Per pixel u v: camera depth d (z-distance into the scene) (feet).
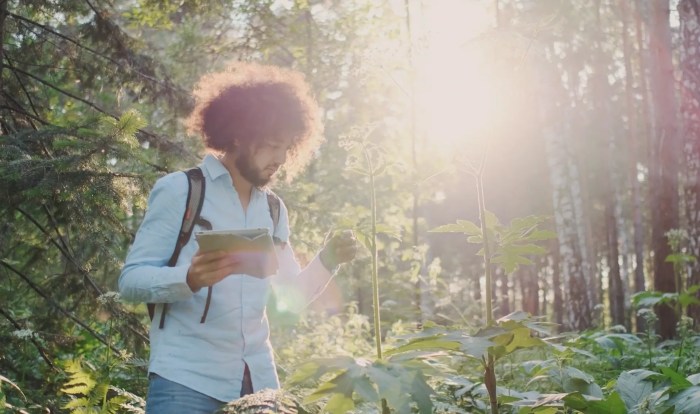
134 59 24.40
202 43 47.85
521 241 9.16
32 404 16.58
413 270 22.63
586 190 86.79
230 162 10.23
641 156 95.04
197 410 9.41
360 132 8.90
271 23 47.24
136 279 9.26
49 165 16.80
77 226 19.27
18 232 20.86
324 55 46.21
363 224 8.78
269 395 8.53
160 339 9.66
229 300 9.74
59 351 21.58
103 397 12.75
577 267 56.80
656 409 10.91
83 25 24.18
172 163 22.81
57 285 20.66
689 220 34.50
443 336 8.22
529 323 8.71
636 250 74.08
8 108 21.02
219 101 10.11
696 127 34.53
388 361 8.01
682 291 28.91
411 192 43.80
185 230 9.74
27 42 23.36
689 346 22.13
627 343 23.61
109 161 18.15
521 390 16.75
